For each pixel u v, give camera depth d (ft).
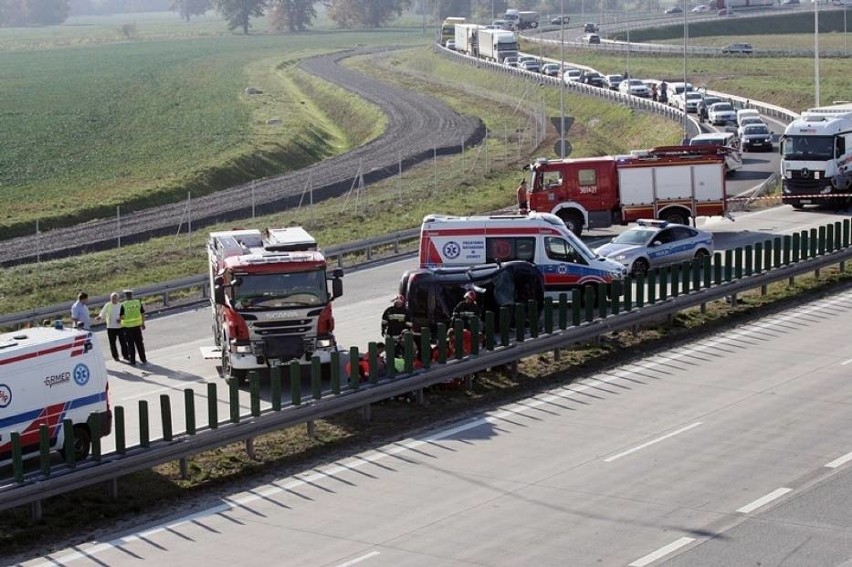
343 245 170.19
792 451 82.23
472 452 85.56
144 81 594.24
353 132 423.23
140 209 253.03
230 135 371.97
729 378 102.27
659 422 90.53
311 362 98.94
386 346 95.30
